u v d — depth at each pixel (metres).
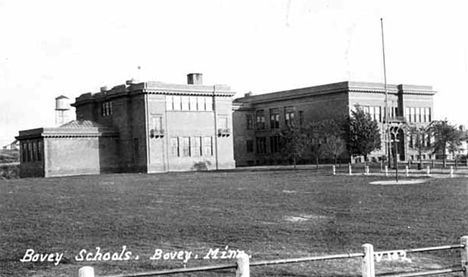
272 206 28.33
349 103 86.94
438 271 12.12
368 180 45.75
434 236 19.14
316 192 35.69
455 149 69.69
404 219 23.19
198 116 83.06
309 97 93.75
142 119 78.62
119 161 82.25
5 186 48.75
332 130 75.31
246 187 41.25
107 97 84.00
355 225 21.77
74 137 77.69
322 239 18.91
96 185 47.44
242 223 22.58
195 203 30.31
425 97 96.19
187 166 81.38
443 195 32.34
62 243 18.66
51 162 75.50
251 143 103.69
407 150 89.81
